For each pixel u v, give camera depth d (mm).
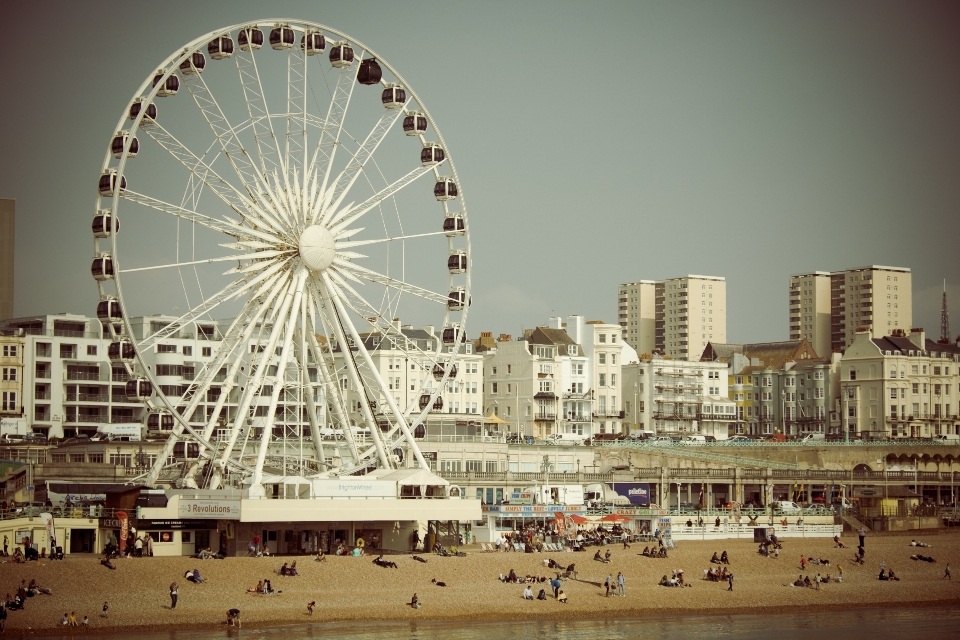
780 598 128500
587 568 131625
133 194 119625
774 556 143250
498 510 149125
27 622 103875
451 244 137875
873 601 130125
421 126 136500
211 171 122750
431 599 118312
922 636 113000
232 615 107188
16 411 197375
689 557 139625
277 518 123938
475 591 121688
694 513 162875
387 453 135125
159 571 114750
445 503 132500
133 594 110688
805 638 111125
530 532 143000
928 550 152125
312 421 131625
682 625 115438
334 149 128875
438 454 188125
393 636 105875
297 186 126562
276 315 127188
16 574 109938
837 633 113812
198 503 125312
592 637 108438
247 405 125125
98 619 106000
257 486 123562
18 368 198250
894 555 148750
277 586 116312
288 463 149750
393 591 119250
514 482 178250
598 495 181250
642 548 143750
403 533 134875
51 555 116438
